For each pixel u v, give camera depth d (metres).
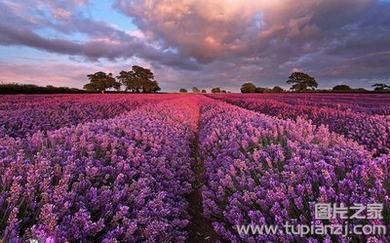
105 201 2.86
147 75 83.88
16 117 9.24
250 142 5.81
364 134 7.43
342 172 3.32
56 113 11.87
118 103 21.09
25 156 3.85
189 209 4.83
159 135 6.98
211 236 3.97
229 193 3.86
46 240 1.84
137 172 4.11
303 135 5.88
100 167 3.66
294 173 3.41
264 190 3.20
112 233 2.40
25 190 2.61
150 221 2.90
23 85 42.09
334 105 18.88
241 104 25.53
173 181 4.80
